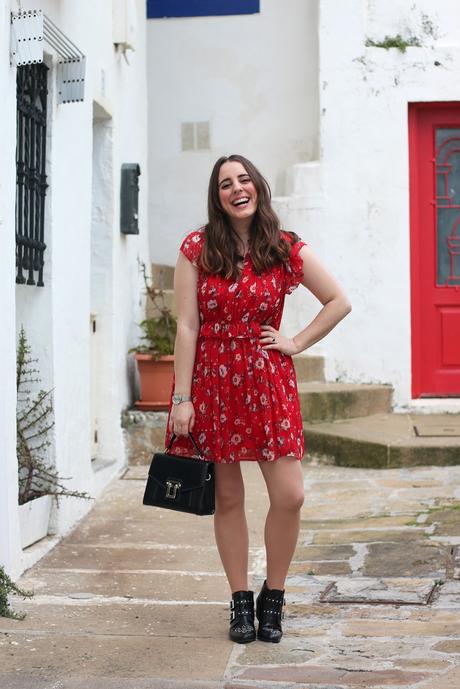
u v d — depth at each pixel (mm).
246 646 4148
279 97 10078
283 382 4152
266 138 10117
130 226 7930
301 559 5508
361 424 8469
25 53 4875
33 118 5531
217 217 4129
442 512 6309
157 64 10203
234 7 10086
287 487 4145
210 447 4137
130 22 7898
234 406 4113
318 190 9234
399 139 9180
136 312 8758
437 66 9141
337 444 7926
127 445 7977
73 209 6281
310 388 8805
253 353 4102
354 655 4008
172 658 3996
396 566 5289
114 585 5098
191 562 5523
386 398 9086
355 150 9211
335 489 7133
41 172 5715
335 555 5551
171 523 6352
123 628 4398
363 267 9219
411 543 5672
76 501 6332
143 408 8203
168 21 10172
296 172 9320
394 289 9195
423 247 9344
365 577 5133
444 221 9344
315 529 6125
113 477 7500
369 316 9211
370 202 9211
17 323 5781
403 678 3729
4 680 3742
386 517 6281
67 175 6133
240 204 4074
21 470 5855
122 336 8055
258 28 10086
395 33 9195
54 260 5820
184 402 4148
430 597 4777
